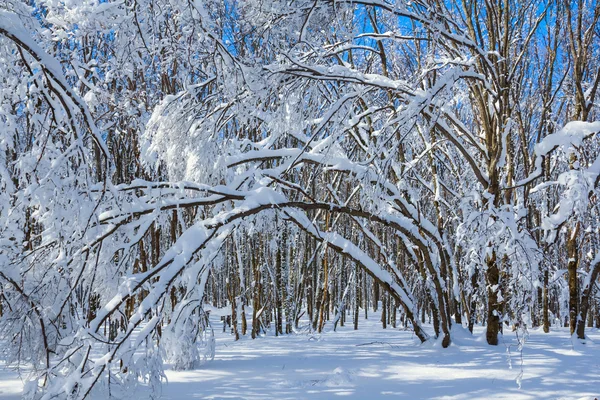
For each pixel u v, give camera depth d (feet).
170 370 29.81
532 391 23.45
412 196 37.35
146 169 32.19
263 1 23.67
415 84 31.27
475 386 24.57
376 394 23.25
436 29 30.55
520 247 31.30
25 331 22.89
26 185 20.01
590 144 39.09
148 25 21.86
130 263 30.58
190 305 30.81
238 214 29.60
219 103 30.96
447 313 39.27
